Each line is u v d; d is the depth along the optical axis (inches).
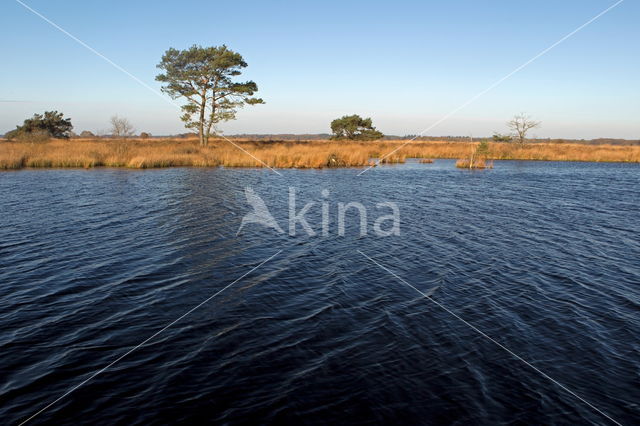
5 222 520.1
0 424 176.1
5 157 1190.9
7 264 366.6
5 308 283.1
